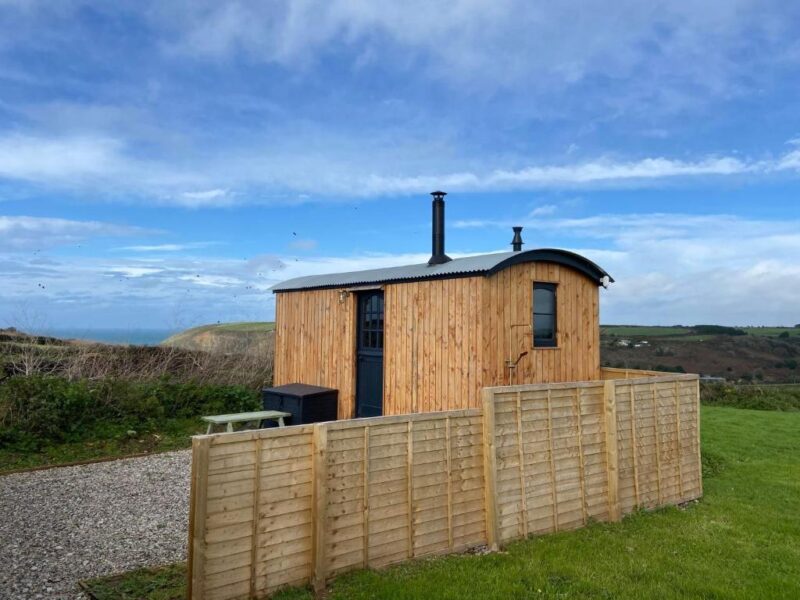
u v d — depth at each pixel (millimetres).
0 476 7484
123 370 12039
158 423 10234
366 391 9555
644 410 6984
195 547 3859
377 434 4812
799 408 17922
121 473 7691
